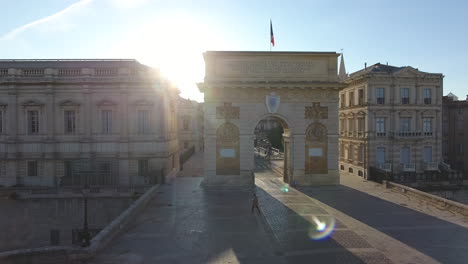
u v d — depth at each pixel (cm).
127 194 3456
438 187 4291
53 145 3850
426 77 4606
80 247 1756
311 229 2208
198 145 8562
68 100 3853
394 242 1959
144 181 3875
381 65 4988
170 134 4453
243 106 3659
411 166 4584
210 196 3244
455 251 1811
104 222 3431
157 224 2333
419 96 4641
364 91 4634
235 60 3622
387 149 4581
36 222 3391
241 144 3672
